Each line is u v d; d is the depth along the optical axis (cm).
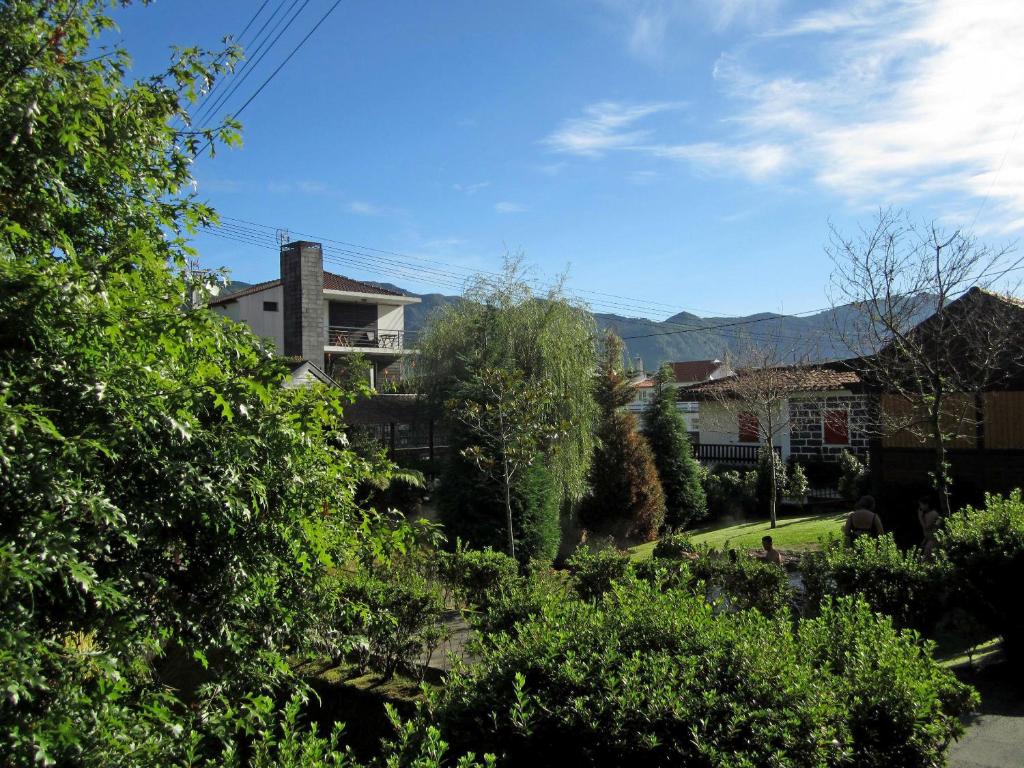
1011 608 708
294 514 403
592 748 342
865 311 1223
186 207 479
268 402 379
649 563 912
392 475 512
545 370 1803
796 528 1788
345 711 708
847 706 370
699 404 2959
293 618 436
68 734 253
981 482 1389
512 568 979
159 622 352
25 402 289
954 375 1279
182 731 339
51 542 264
